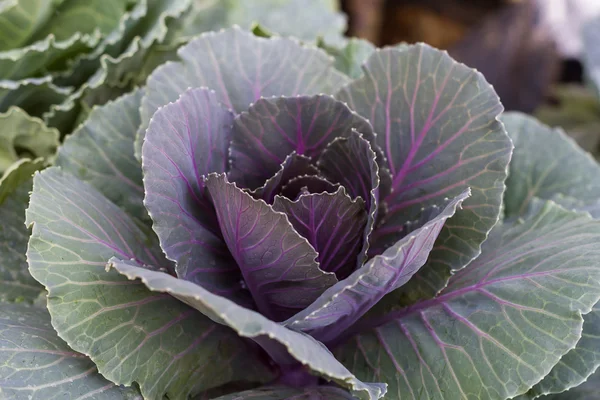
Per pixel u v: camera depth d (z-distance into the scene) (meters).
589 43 1.00
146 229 0.50
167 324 0.45
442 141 0.49
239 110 0.52
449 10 1.13
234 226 0.43
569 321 0.43
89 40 0.59
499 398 0.43
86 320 0.43
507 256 0.48
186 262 0.45
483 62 1.07
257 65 0.53
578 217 0.49
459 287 0.48
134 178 0.52
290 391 0.46
